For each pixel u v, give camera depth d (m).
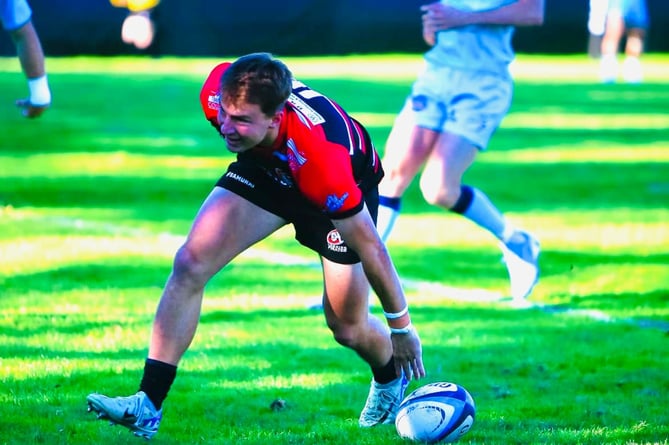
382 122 64.12
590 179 46.91
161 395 14.97
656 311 25.14
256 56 13.76
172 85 86.69
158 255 29.69
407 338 15.09
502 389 18.72
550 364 20.64
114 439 15.44
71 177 43.75
